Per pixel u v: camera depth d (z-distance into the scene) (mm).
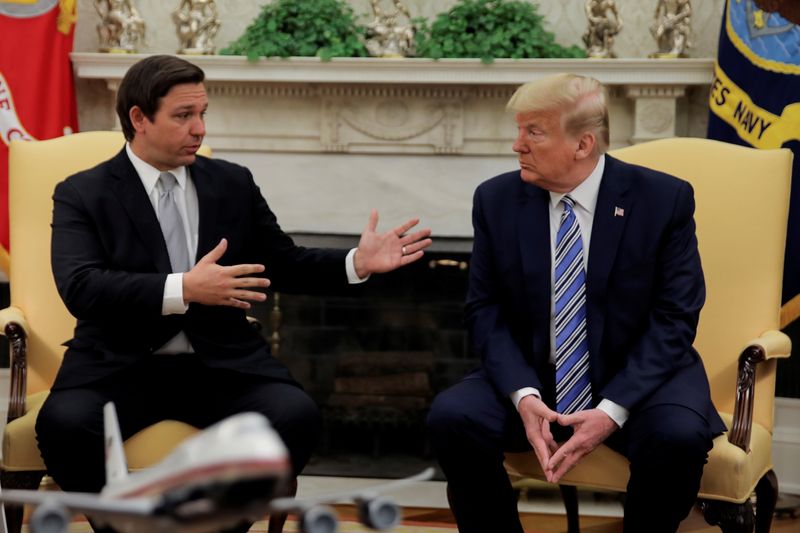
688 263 2490
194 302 2479
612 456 2416
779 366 4215
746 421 2410
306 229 4406
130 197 2488
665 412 2318
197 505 969
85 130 4477
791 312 3656
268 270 2650
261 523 3312
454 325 4559
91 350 2465
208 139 4391
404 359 4527
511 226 2547
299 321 4598
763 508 2650
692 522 3516
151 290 2258
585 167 2484
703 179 2830
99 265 2428
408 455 4457
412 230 4371
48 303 2838
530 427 2336
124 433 2404
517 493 3830
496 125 4320
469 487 2428
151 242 2473
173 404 2494
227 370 2482
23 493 1172
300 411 2410
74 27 4188
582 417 2316
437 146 4324
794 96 3643
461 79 4184
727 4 3885
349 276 2537
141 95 2428
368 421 4438
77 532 3139
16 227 2908
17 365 2594
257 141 4383
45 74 4078
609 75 4156
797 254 3633
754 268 2742
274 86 4320
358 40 4309
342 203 4387
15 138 4031
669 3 4203
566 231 2494
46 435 2332
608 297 2475
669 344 2404
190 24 4309
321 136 4344
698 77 4137
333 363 4598
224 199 2578
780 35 3686
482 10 4242
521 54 4168
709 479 2361
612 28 4234
